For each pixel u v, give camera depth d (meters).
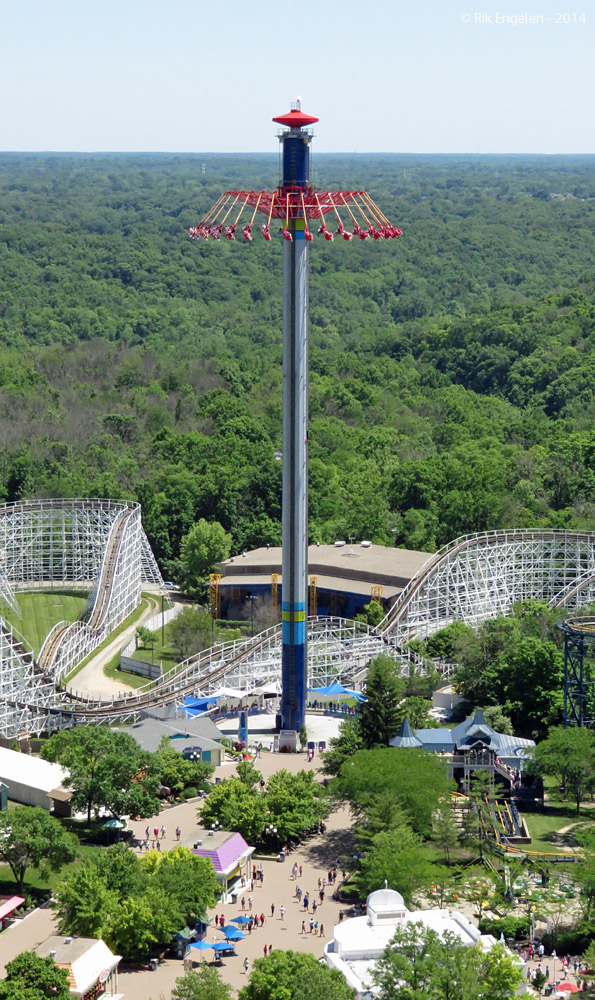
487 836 196.50
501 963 146.25
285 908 179.75
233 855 187.62
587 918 170.12
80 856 186.50
